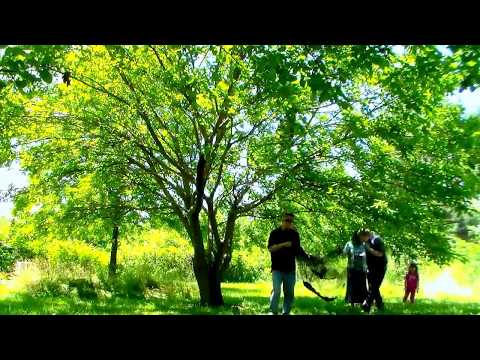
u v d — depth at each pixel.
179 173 15.16
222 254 15.55
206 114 12.70
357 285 12.95
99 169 15.85
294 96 9.02
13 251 24.00
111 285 17.53
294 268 9.80
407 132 13.41
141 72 13.06
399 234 14.34
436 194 13.50
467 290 24.50
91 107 14.95
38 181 16.48
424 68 9.12
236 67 10.85
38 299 13.41
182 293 17.84
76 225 17.05
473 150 13.62
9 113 13.70
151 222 18.73
